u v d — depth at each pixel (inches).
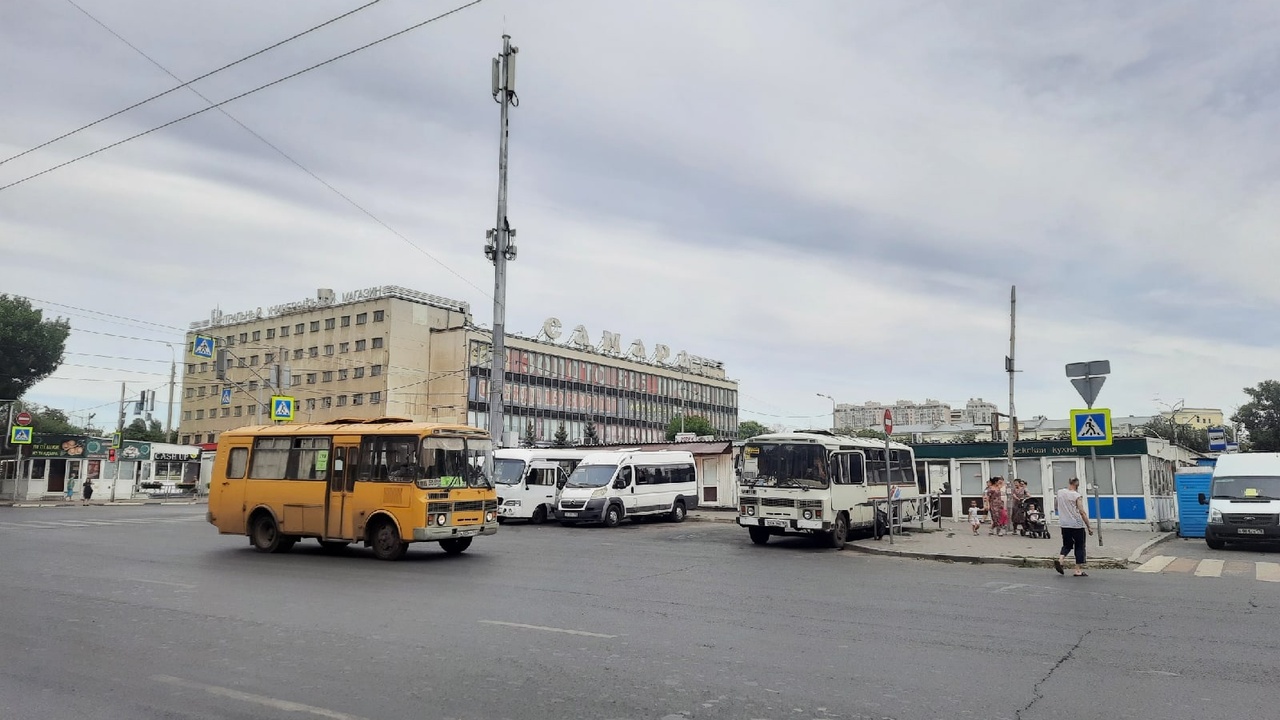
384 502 664.4
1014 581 562.3
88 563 628.7
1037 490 1141.1
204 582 523.5
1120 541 860.0
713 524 1181.1
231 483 750.5
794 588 514.3
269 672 291.1
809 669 298.0
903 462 1019.3
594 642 341.7
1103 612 427.8
